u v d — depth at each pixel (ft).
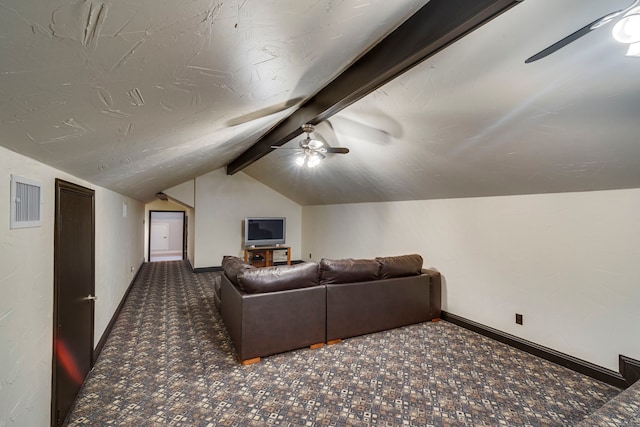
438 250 12.54
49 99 2.69
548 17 4.06
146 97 3.42
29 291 4.54
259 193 23.31
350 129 10.09
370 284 10.32
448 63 5.49
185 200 21.20
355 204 18.13
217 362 8.53
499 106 6.12
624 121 5.43
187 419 6.17
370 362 8.53
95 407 6.52
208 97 4.24
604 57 4.38
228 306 10.18
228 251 22.24
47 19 1.63
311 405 6.64
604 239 7.71
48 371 5.24
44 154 4.44
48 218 5.22
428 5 4.23
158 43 2.35
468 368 8.25
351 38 4.23
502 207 10.12
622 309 7.41
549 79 5.08
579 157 6.79
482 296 10.73
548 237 8.87
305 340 9.21
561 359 8.46
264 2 2.35
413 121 7.89
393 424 6.07
